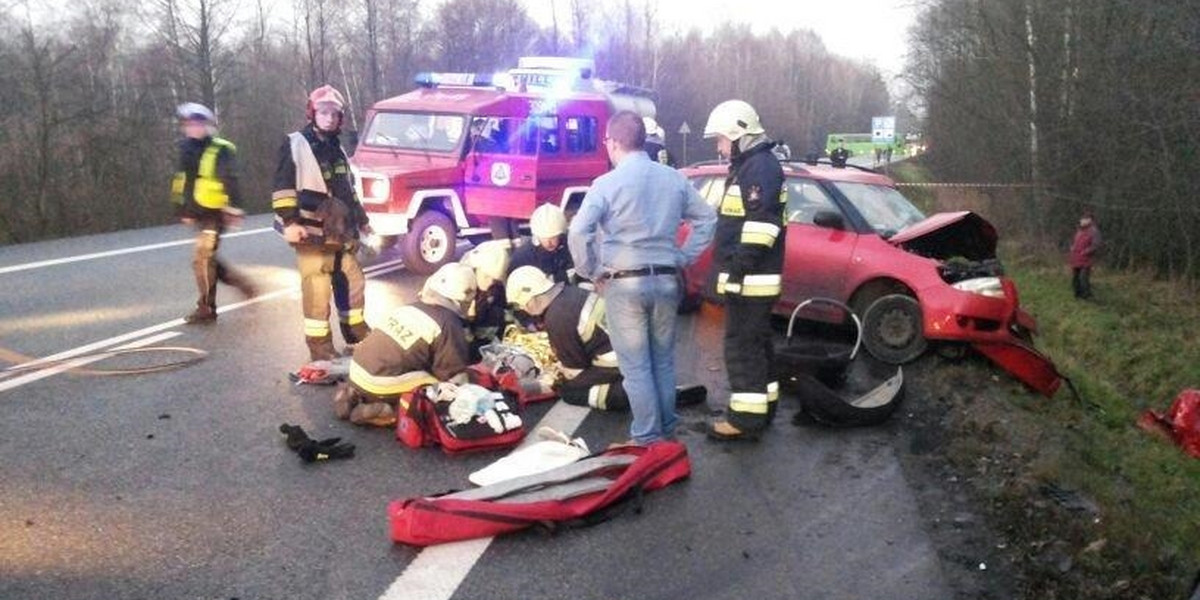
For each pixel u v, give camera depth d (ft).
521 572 12.73
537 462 15.76
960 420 19.77
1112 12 60.75
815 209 27.07
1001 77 76.48
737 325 17.76
